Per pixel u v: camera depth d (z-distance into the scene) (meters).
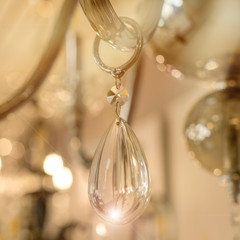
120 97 0.27
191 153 0.50
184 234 1.22
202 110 0.49
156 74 1.40
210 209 1.10
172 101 1.35
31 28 1.19
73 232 0.98
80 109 0.76
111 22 0.25
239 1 0.37
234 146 0.47
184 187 1.27
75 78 0.76
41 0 1.09
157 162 1.48
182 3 0.37
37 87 0.46
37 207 1.11
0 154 1.35
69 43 0.74
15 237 1.06
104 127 1.41
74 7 0.44
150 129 1.51
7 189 1.27
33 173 1.20
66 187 1.08
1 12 1.14
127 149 0.27
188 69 0.44
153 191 1.45
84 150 0.75
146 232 1.12
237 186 0.47
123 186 0.26
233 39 0.38
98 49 0.27
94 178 0.27
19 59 1.31
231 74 0.44
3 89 1.31
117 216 0.26
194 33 0.39
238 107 0.47
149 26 0.31
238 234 0.47
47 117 1.16
